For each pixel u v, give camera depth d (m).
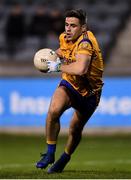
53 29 64.81
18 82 54.44
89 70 22.88
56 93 23.20
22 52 64.75
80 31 22.73
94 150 43.34
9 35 64.88
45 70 22.73
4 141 50.09
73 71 21.95
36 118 54.22
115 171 25.09
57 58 22.78
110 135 53.56
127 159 37.16
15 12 64.69
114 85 54.03
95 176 22.05
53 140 23.45
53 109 23.00
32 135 53.78
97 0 71.25
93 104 23.73
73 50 22.89
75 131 24.41
